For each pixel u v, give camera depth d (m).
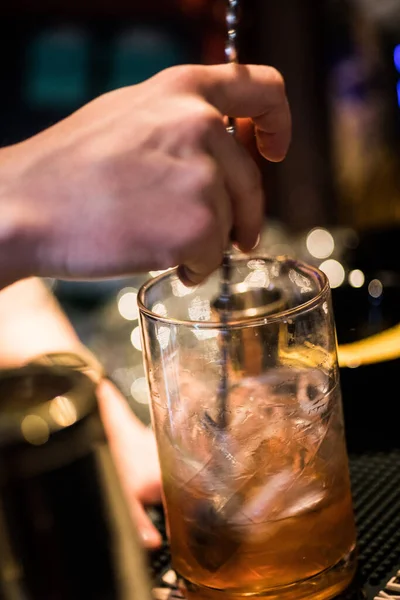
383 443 0.67
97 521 0.45
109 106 0.54
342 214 1.46
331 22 1.45
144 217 0.51
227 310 0.58
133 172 0.52
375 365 0.66
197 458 0.51
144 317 0.53
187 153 0.51
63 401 0.46
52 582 0.44
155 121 0.52
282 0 1.48
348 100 1.42
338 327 0.73
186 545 0.53
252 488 0.50
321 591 0.52
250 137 0.61
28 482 0.44
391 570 0.54
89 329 1.04
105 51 1.61
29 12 1.59
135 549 0.47
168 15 1.59
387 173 1.32
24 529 0.44
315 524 0.51
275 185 1.60
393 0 1.31
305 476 0.51
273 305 0.57
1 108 1.62
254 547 0.50
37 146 0.54
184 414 0.51
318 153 1.55
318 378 0.52
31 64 1.61
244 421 0.51
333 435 0.52
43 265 0.53
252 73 0.55
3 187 0.53
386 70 1.33
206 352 0.52
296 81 1.52
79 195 0.52
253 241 0.56
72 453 0.44
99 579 0.45
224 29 1.56
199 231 0.51
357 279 0.78
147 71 1.62
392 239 0.85
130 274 0.53
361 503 0.61
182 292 0.58
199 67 0.54
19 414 0.45
